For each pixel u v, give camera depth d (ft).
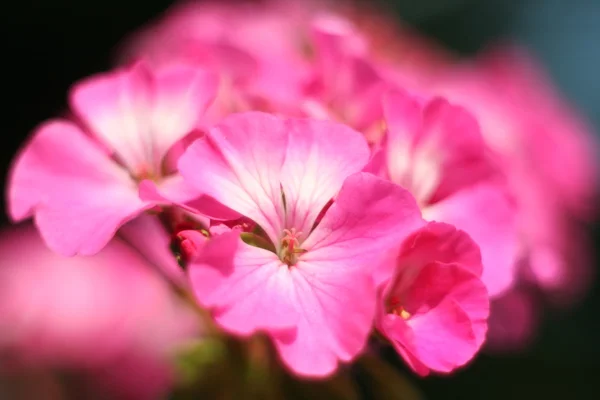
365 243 1.02
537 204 1.27
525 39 2.36
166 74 1.12
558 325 2.00
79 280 1.35
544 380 1.95
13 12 2.00
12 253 1.39
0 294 1.35
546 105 1.44
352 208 1.02
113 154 1.11
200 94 1.10
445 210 1.11
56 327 1.34
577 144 1.42
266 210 1.03
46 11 2.01
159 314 1.34
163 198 1.03
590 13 2.40
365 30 1.45
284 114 1.13
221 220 1.03
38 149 1.09
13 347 1.34
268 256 1.02
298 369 0.99
